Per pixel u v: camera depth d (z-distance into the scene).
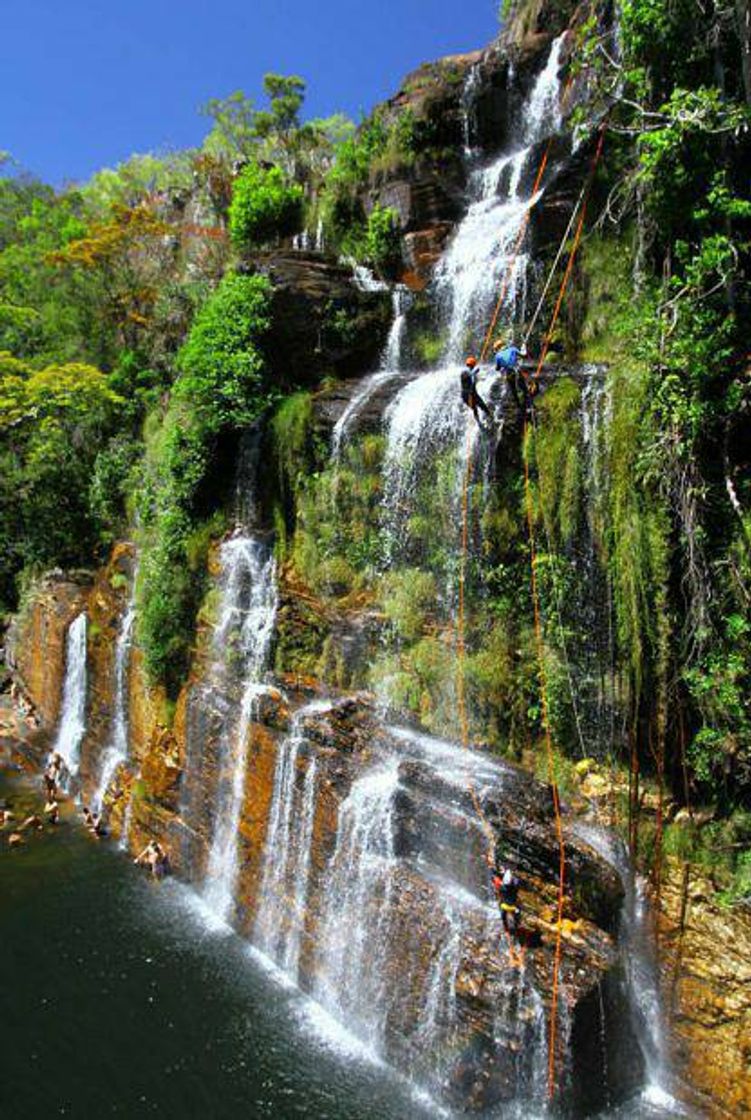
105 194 49.84
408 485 15.44
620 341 13.85
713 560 10.78
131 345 32.62
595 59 14.66
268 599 17.61
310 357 19.78
